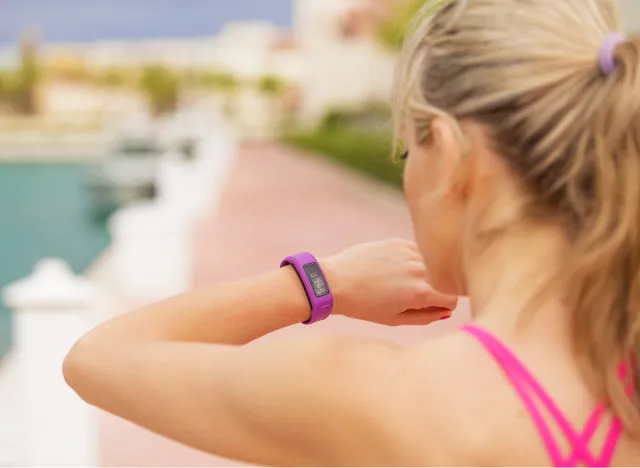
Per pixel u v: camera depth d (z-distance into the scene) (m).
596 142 0.85
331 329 5.74
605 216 0.85
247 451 0.84
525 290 0.90
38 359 3.55
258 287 1.05
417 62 0.98
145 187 18.14
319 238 11.34
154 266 7.96
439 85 0.95
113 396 0.89
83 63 75.38
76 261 12.09
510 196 0.91
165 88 74.44
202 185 13.80
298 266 1.08
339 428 0.81
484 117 0.91
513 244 0.92
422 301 1.16
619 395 0.86
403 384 0.84
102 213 17.61
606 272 0.86
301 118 70.62
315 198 16.75
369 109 54.09
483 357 0.87
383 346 0.88
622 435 0.86
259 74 73.44
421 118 0.96
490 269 0.94
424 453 0.81
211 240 11.02
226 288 1.04
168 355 0.89
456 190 0.95
